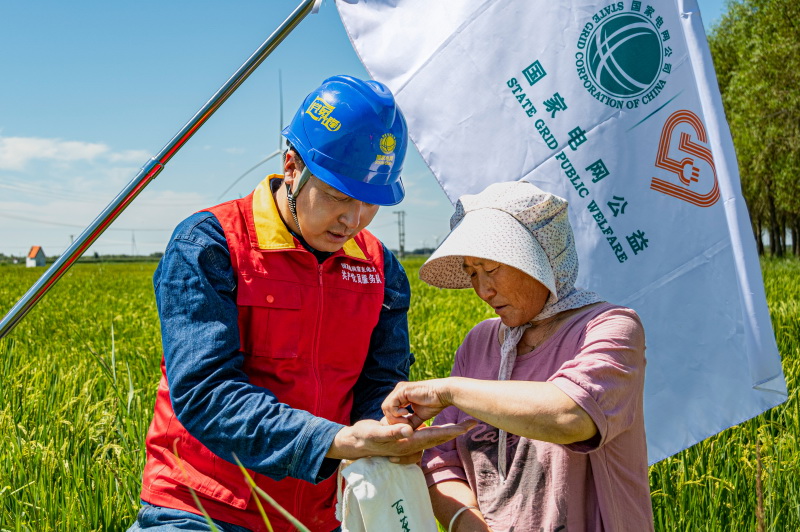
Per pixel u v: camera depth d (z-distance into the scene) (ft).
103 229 8.91
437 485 8.45
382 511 7.63
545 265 7.73
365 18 10.88
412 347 25.31
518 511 7.82
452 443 8.76
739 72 132.46
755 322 10.44
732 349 10.57
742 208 10.46
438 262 8.86
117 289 92.84
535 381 7.67
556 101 10.60
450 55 10.68
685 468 13.19
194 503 8.21
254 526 8.30
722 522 12.15
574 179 10.66
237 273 8.30
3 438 14.46
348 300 8.86
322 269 8.71
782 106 121.90
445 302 46.93
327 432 7.55
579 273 10.76
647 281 10.66
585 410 6.94
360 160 8.10
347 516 7.66
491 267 7.91
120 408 15.78
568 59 10.54
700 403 10.64
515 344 8.27
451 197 10.80
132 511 12.12
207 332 7.91
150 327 34.42
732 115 130.52
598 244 10.69
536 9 10.53
